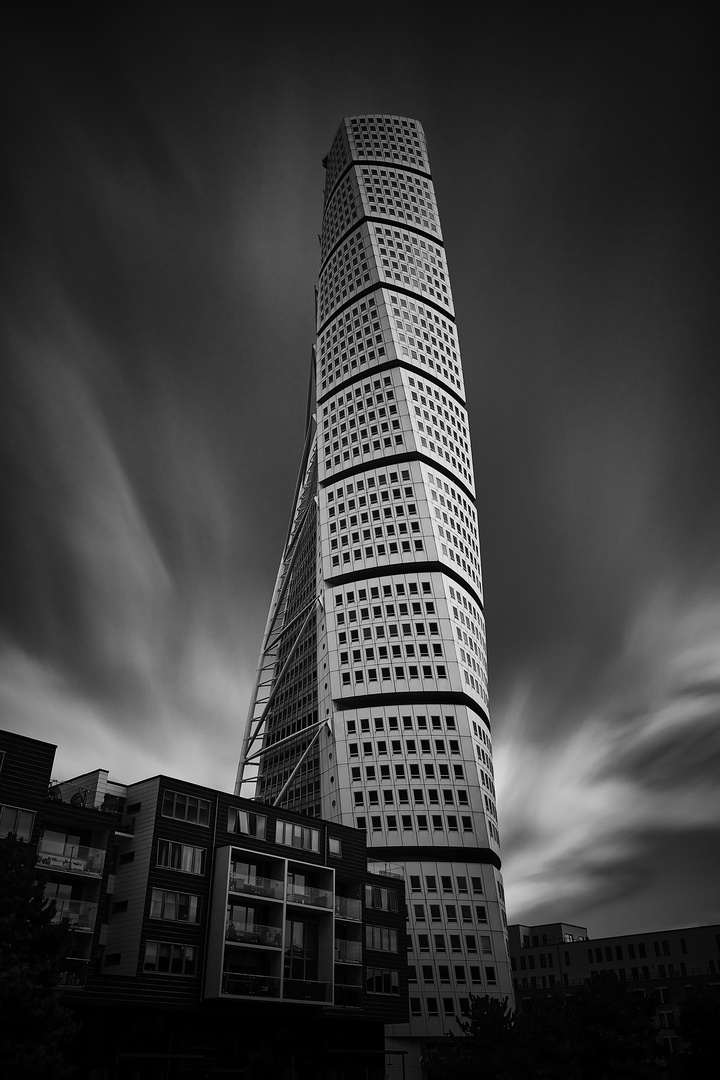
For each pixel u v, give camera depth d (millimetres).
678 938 129250
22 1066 34125
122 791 58750
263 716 148625
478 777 115312
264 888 59094
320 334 176625
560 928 149625
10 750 50062
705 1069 59344
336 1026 61656
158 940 52312
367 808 113250
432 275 180375
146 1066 49812
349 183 194750
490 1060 52125
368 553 136500
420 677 123062
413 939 102250
